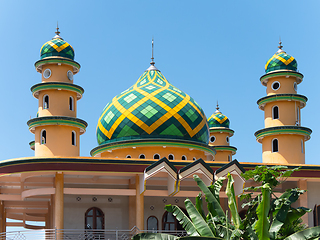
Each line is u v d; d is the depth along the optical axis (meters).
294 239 21.20
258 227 20.89
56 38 35.06
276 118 36.25
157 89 36.22
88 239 29.39
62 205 28.58
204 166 29.09
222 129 47.09
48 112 33.34
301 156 35.31
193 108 36.16
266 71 37.44
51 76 34.00
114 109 36.03
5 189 33.25
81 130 34.25
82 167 28.73
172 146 34.28
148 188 33.16
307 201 32.19
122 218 32.59
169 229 33.19
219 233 22.67
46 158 28.34
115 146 34.75
